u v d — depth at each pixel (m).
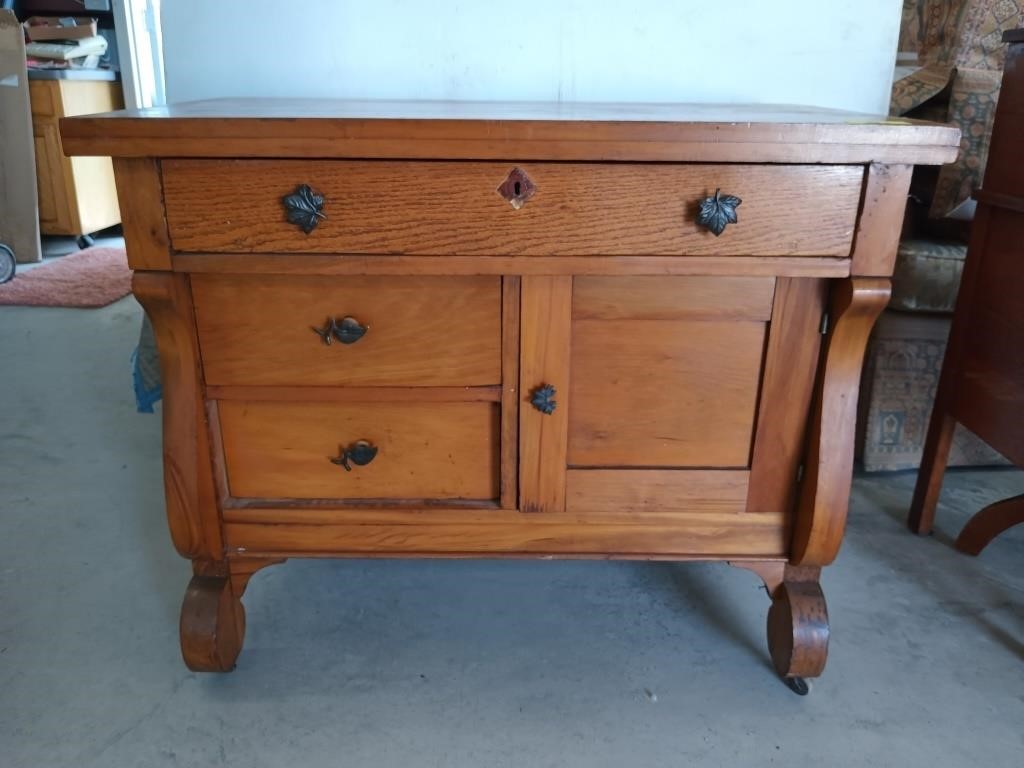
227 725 0.99
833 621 1.19
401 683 1.06
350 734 0.98
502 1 1.32
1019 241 1.19
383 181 0.83
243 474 1.00
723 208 0.83
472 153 0.81
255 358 0.93
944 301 1.53
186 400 0.94
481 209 0.84
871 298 0.88
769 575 1.04
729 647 1.14
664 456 0.98
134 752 0.95
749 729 0.99
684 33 1.35
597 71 1.37
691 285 0.91
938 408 1.37
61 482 1.59
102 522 1.44
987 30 1.60
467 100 1.35
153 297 0.88
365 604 1.23
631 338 0.93
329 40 1.34
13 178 3.15
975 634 1.17
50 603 1.21
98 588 1.25
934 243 1.61
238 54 1.35
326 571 1.32
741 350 0.94
